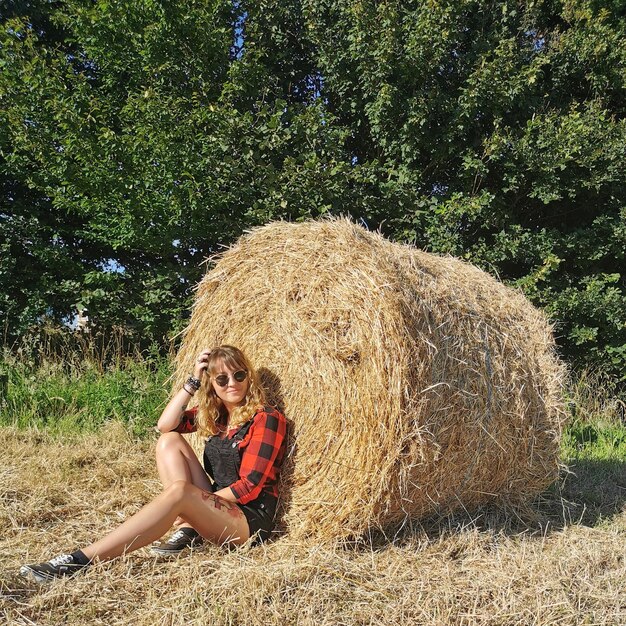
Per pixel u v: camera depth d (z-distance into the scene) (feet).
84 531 10.98
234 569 9.07
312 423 10.75
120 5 24.52
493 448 11.61
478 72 25.02
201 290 13.94
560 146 25.40
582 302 25.90
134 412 18.81
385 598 8.70
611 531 12.00
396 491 10.33
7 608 8.02
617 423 23.35
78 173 22.99
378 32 25.32
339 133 25.21
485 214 26.35
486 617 8.30
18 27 23.34
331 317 10.80
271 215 23.72
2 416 18.28
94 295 24.64
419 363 10.20
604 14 28.04
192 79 25.18
